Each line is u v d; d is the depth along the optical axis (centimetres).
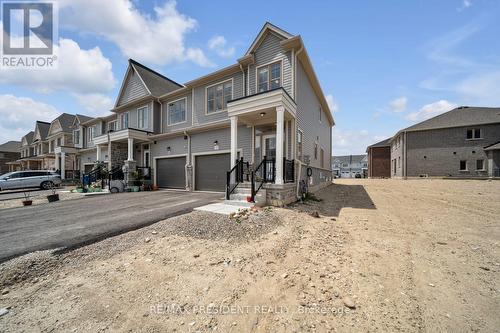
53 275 326
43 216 662
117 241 441
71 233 488
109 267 345
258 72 1038
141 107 1609
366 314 230
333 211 738
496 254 378
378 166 3222
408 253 385
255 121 970
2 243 432
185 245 419
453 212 709
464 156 2089
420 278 302
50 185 1606
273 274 314
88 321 232
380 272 318
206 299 262
